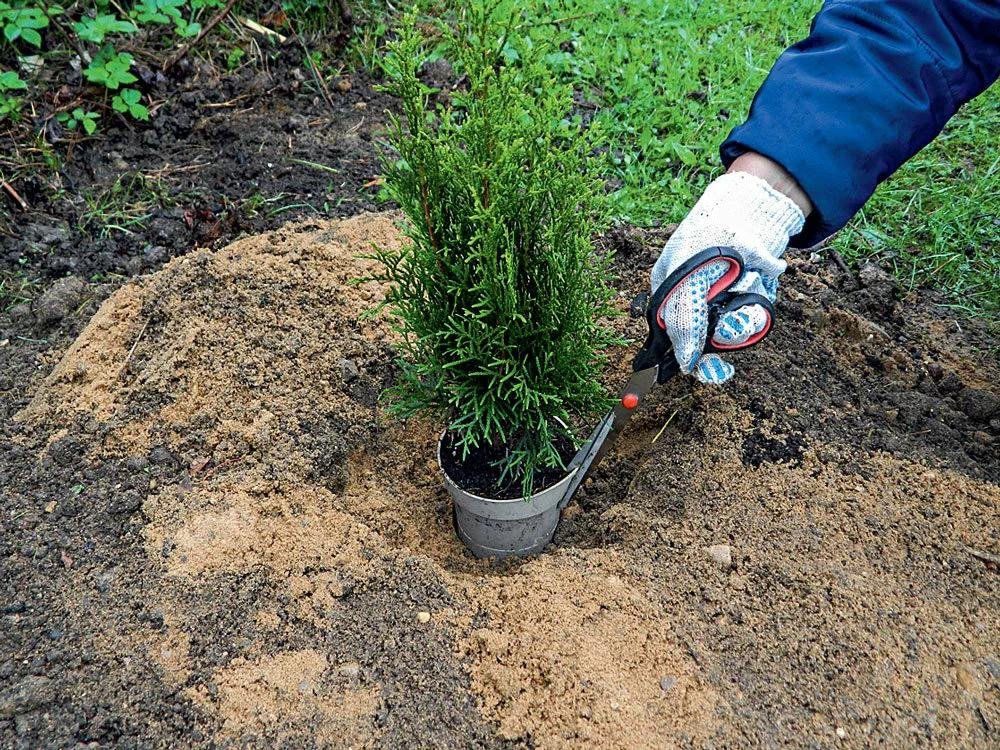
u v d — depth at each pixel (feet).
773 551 3.05
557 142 4.57
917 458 3.30
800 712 2.72
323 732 2.69
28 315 3.86
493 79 2.46
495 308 2.67
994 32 2.79
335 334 3.67
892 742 2.67
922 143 2.89
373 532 3.19
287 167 4.56
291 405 3.45
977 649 2.84
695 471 3.27
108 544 3.08
